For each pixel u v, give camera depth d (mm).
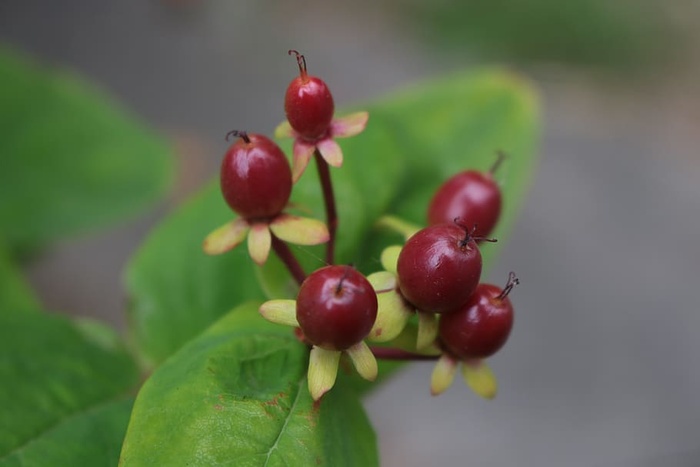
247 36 597
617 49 672
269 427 155
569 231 464
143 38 574
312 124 164
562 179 501
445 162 204
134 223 437
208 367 159
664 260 457
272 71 572
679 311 432
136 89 533
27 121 244
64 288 408
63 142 246
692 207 498
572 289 435
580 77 652
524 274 438
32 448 172
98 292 410
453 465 377
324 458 155
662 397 402
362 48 625
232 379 159
